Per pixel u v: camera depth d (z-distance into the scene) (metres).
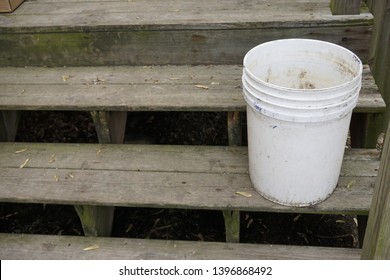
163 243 1.86
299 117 1.49
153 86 2.12
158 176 1.93
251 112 1.63
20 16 2.35
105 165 2.00
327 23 2.05
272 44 1.75
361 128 2.05
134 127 2.78
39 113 2.86
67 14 2.35
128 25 2.17
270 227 2.21
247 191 1.83
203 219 2.25
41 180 1.94
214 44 2.19
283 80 1.84
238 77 2.14
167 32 2.18
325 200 1.77
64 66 2.33
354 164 1.93
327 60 1.75
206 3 2.39
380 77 2.15
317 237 2.15
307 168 1.64
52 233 2.21
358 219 2.02
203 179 1.90
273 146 1.61
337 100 1.49
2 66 2.36
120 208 2.33
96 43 2.24
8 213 2.33
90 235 1.95
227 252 1.80
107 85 2.16
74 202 1.85
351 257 1.74
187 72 2.21
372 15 2.05
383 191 1.25
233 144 2.08
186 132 2.74
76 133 2.73
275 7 2.27
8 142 2.19
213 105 1.96
